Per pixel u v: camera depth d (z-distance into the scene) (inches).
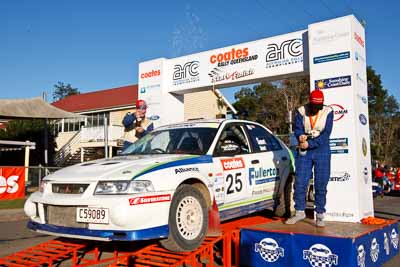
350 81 254.7
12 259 199.8
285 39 325.7
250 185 232.8
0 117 734.5
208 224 198.2
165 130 247.4
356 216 243.1
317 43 269.7
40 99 759.7
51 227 181.9
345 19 259.4
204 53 382.3
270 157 254.7
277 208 263.1
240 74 354.0
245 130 250.2
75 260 200.8
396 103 1980.8
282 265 187.8
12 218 449.4
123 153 240.2
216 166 211.3
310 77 271.9
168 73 410.6
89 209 170.4
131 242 231.0
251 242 198.8
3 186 553.9
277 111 1424.7
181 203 183.5
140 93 427.2
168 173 182.9
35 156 1146.7
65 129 1284.4
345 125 253.9
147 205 169.0
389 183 754.2
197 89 397.1
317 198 211.8
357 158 247.8
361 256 180.5
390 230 230.7
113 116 1192.2
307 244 182.1
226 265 194.9
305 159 217.0
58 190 185.6
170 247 179.8
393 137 2004.2
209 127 233.3
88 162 215.0
